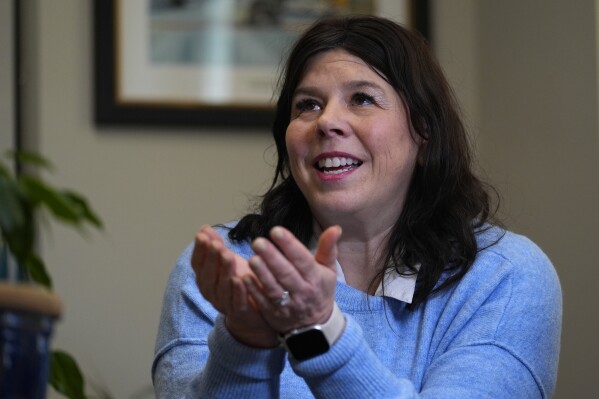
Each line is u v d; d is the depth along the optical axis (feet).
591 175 19.86
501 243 12.93
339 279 12.85
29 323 6.39
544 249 21.26
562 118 20.80
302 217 13.58
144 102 22.33
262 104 22.82
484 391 11.25
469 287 12.40
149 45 22.61
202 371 11.14
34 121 21.93
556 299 12.64
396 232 12.87
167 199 22.22
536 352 12.01
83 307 21.54
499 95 23.04
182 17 22.81
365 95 12.73
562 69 20.81
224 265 9.77
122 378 21.52
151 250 22.00
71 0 22.29
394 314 12.57
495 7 23.30
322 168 12.63
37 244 21.16
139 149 22.24
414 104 12.87
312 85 12.86
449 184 13.08
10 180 11.31
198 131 22.56
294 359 10.14
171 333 12.95
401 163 12.70
